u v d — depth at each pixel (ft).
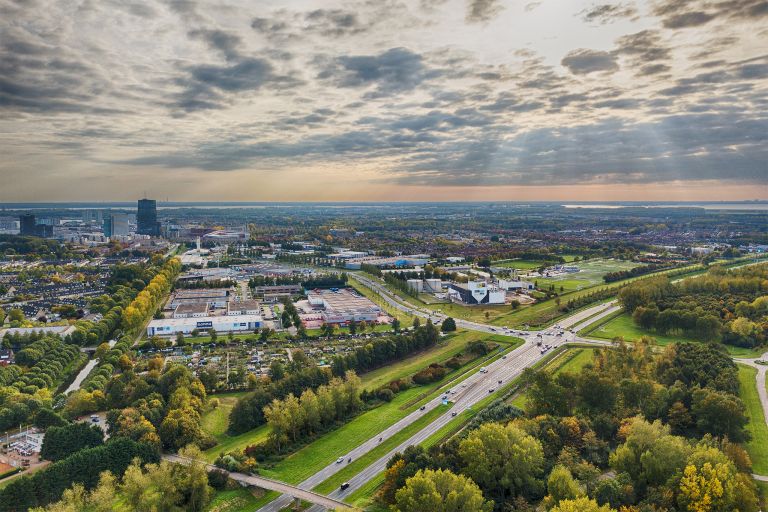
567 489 621.72
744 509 602.85
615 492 625.00
